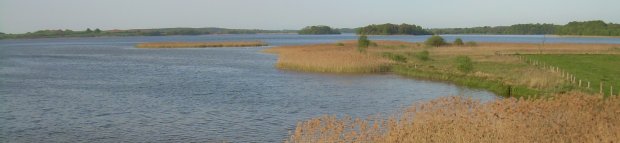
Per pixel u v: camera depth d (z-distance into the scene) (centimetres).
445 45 11644
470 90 4250
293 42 18312
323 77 5266
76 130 2709
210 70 6225
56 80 5112
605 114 2119
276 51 10069
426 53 7294
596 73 5212
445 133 1853
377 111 3256
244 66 6775
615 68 5769
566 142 1772
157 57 8994
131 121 2948
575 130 1862
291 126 2781
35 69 6456
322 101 3688
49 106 3462
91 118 3034
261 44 14550
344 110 3303
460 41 11831
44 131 2688
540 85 4053
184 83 4838
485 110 2158
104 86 4603
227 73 5812
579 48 10138
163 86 4600
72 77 5425
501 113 2041
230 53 10056
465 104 2420
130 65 7131
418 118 2194
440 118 2067
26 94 4050
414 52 8731
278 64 6444
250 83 4806
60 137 2552
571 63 6431
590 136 1770
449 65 6231
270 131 2659
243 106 3462
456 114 2155
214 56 9106
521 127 1852
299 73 5691
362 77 5253
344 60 5956
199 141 2452
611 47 10519
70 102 3634
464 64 5194
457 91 4197
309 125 2119
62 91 4241
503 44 12331
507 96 3884
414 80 4975
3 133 2634
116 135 2592
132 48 13175
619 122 2002
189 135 2583
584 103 2342
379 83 4756
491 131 1841
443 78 5000
